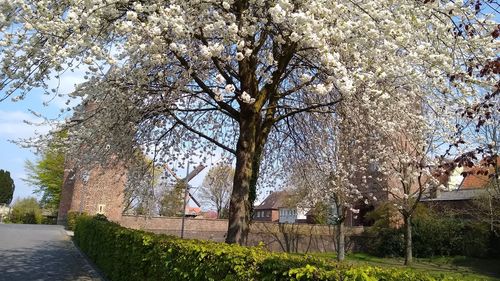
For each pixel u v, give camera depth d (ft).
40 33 17.53
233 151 27.32
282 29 20.13
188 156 36.27
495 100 21.77
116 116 26.89
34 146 27.43
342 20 17.98
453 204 79.10
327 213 69.87
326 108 31.42
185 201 54.03
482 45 18.84
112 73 22.35
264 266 12.68
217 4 19.15
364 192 44.78
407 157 30.22
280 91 32.53
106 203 68.80
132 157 32.14
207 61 24.02
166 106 27.96
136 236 23.65
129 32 18.49
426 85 22.98
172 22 16.79
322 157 35.40
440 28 18.58
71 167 33.60
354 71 18.85
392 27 17.44
